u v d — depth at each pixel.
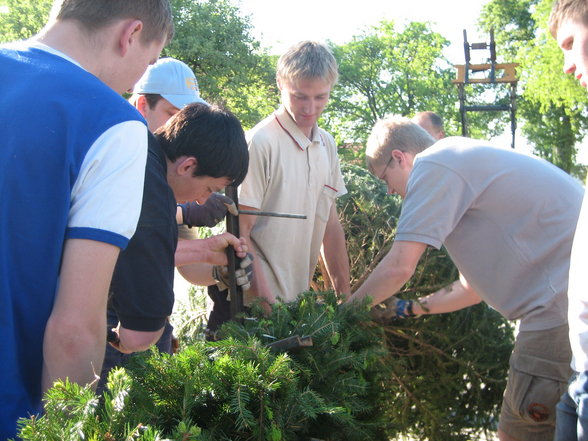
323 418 1.90
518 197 2.47
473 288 2.68
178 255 2.29
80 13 1.63
